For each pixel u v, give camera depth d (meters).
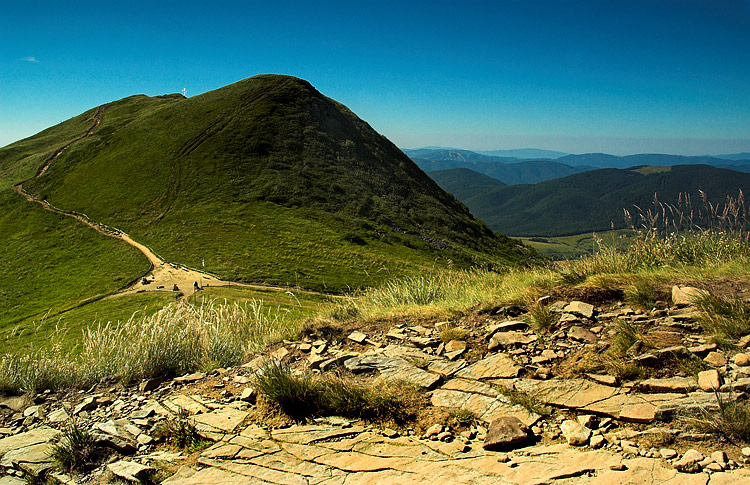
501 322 5.93
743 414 3.06
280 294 46.00
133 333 7.10
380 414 4.23
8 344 27.12
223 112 99.00
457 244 75.88
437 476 3.18
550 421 3.69
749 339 4.21
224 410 4.79
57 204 77.56
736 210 7.36
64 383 6.23
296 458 3.73
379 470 3.40
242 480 3.53
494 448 3.44
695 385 3.63
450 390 4.46
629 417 3.44
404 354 5.46
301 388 4.53
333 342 6.32
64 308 45.38
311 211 73.56
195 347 6.87
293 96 104.69
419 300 8.26
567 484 2.85
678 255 7.44
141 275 53.50
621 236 8.11
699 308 5.11
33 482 4.08
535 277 7.69
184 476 3.72
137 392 5.74
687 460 2.82
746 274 6.02
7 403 5.82
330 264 57.03
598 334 5.08
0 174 93.94
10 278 57.53
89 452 4.27
